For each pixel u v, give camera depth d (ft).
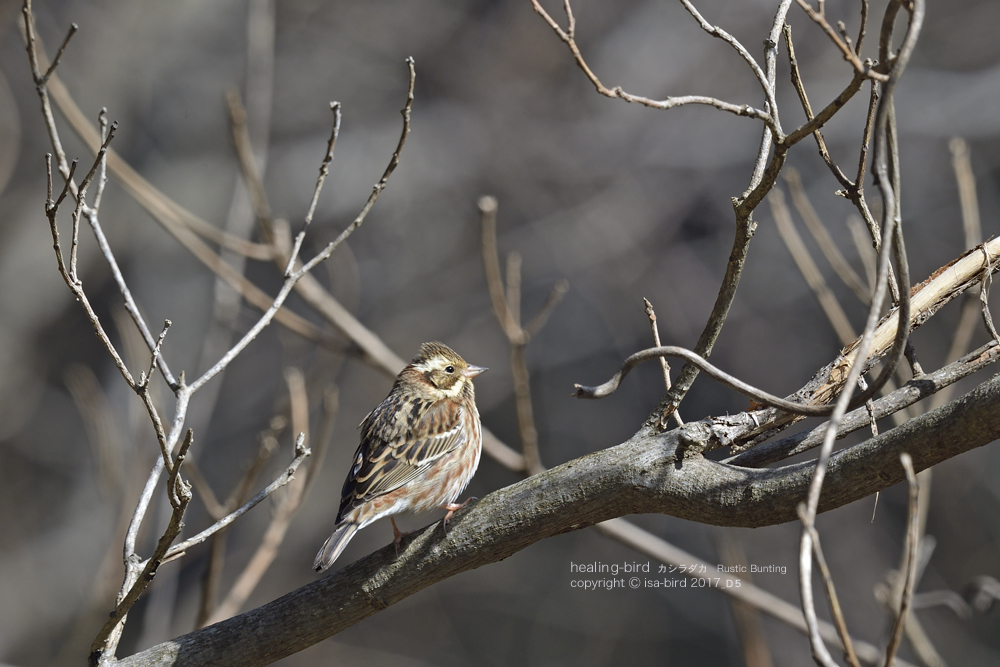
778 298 55.88
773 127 12.09
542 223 58.85
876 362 14.65
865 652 24.09
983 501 51.83
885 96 10.80
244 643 14.42
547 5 60.90
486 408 56.49
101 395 31.30
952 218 54.44
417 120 60.54
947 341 46.75
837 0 57.31
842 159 55.47
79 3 54.95
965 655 48.73
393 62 61.57
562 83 60.90
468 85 61.36
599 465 13.98
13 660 48.14
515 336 25.34
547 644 54.49
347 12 61.31
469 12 62.23
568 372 57.41
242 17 59.47
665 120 59.77
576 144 59.93
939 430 12.09
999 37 56.49
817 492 10.02
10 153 46.98
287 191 57.93
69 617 49.14
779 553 50.26
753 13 59.16
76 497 52.21
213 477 52.70
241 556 50.98
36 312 53.11
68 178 13.91
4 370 52.03
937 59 57.16
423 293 57.93
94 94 54.60
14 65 53.57
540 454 56.44
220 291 33.40
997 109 54.49
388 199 58.49
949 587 50.39
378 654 54.80
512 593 55.88
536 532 14.24
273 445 22.29
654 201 59.16
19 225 53.26
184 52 58.08
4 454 52.11
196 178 55.88
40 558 50.90
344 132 59.98
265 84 35.88
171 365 50.62
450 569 14.43
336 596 14.48
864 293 22.98
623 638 53.78
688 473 13.65
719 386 55.62
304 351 43.60
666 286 57.67
